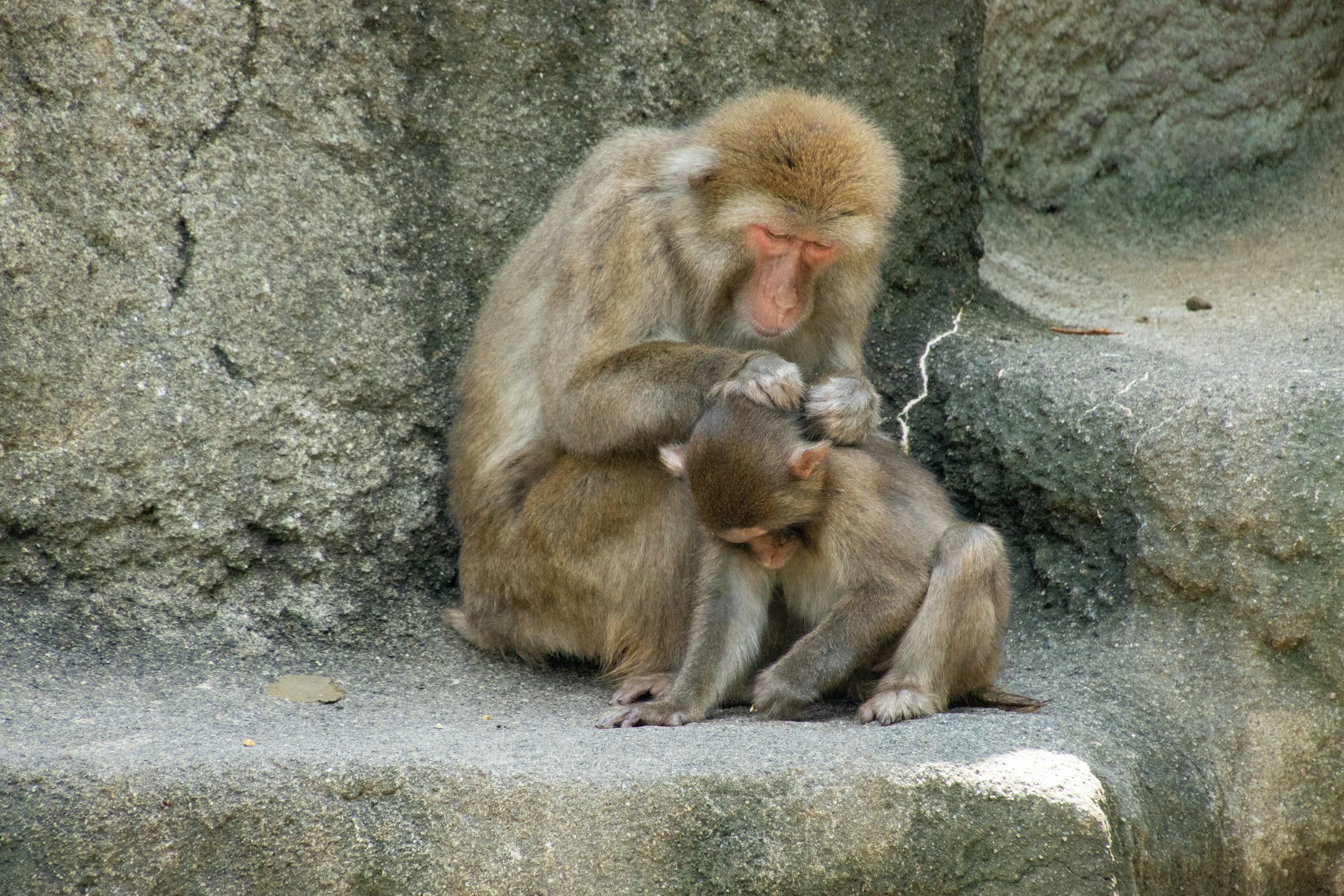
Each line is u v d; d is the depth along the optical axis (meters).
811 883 7.73
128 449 10.86
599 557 10.37
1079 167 17.05
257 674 10.61
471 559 11.13
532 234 11.17
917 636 9.57
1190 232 16.53
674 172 10.00
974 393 12.45
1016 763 8.02
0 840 7.75
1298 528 9.90
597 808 7.82
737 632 9.93
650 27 12.43
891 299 13.52
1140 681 10.13
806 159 9.84
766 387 9.62
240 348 11.22
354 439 11.62
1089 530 11.18
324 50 11.38
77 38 10.66
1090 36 16.89
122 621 10.80
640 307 10.19
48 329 10.70
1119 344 12.98
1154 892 8.50
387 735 8.91
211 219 11.11
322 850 7.89
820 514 9.64
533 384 10.77
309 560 11.48
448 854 7.87
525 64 12.10
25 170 10.62
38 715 9.11
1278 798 9.72
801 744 8.31
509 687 10.70
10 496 10.62
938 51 13.53
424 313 11.88
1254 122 16.80
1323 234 15.86
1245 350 12.38
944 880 7.70
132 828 7.83
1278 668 9.95
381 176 11.67
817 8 12.92
